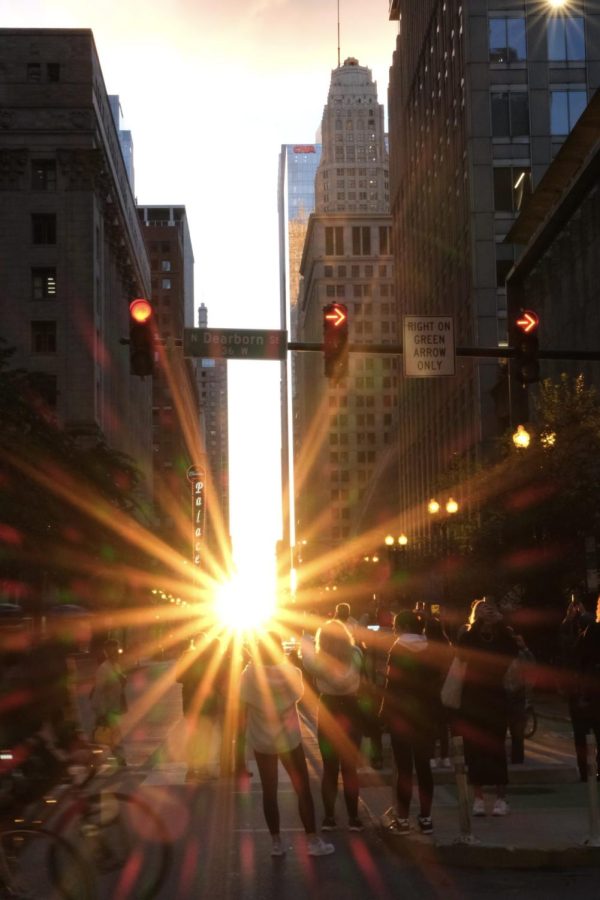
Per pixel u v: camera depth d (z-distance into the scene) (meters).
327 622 12.32
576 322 48.22
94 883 8.45
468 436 72.12
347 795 12.12
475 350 18.25
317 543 186.88
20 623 9.40
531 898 9.05
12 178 76.75
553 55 71.50
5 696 8.88
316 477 197.75
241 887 9.62
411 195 99.50
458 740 10.80
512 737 16.39
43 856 10.04
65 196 77.00
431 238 87.62
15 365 74.75
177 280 171.75
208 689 16.69
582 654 13.36
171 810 13.91
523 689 16.39
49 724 9.33
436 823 11.84
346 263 186.25
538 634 36.59
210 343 17.44
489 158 70.69
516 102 71.19
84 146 77.12
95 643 33.34
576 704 14.77
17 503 38.97
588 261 46.53
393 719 11.42
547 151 70.75
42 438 44.22
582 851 10.25
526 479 34.78
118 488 54.66
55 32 78.38
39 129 77.06
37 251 76.38
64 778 8.95
